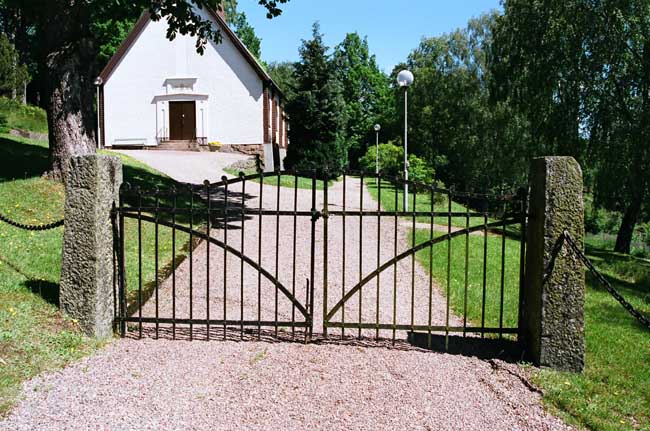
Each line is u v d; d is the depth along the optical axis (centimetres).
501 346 554
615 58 1978
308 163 2738
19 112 2922
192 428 380
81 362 478
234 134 3039
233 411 405
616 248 2359
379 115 5678
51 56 1095
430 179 3262
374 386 453
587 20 1991
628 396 462
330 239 1175
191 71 3028
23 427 370
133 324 591
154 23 3019
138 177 1585
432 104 4697
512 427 397
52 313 545
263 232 1207
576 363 494
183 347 528
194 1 1223
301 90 2867
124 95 3069
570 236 484
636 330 681
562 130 2116
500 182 3812
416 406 422
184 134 3052
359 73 5753
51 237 837
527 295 531
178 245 970
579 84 2050
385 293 783
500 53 2442
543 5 2105
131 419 389
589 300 858
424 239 1212
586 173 2167
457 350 543
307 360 503
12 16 3822
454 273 918
